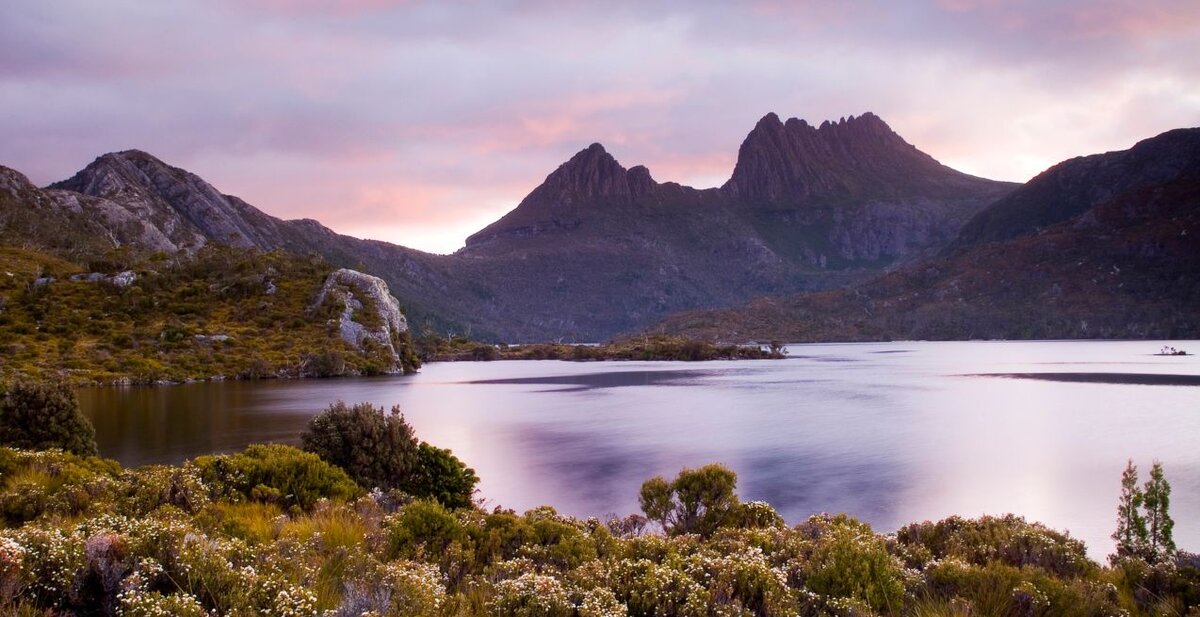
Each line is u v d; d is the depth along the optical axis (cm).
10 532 803
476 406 9019
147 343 13275
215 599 775
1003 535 1462
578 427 6900
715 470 2188
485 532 1347
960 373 15362
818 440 5959
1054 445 5594
